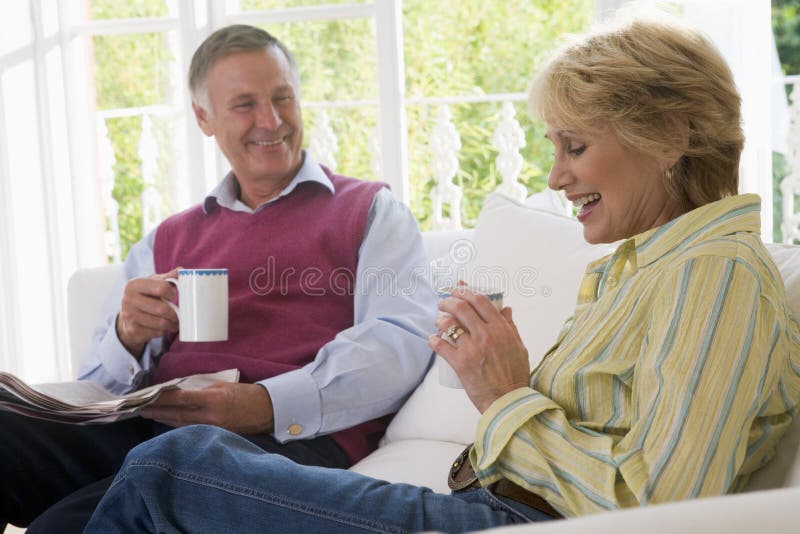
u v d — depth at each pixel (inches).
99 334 79.4
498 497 44.6
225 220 79.6
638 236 45.2
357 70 129.5
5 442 66.0
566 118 45.7
